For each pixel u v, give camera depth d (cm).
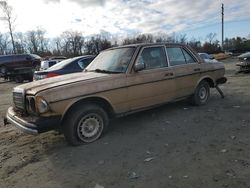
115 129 545
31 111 452
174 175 347
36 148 487
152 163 386
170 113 632
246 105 667
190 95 650
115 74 509
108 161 405
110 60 566
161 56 585
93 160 412
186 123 553
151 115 626
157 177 346
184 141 458
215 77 714
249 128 497
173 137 481
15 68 2228
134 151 433
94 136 487
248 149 407
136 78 524
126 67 523
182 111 643
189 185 322
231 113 603
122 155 422
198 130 507
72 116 458
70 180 360
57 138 530
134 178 349
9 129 632
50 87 441
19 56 2438
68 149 463
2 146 513
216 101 735
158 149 434
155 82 555
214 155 395
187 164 374
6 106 984
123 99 509
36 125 421
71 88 450
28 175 386
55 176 375
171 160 390
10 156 460
